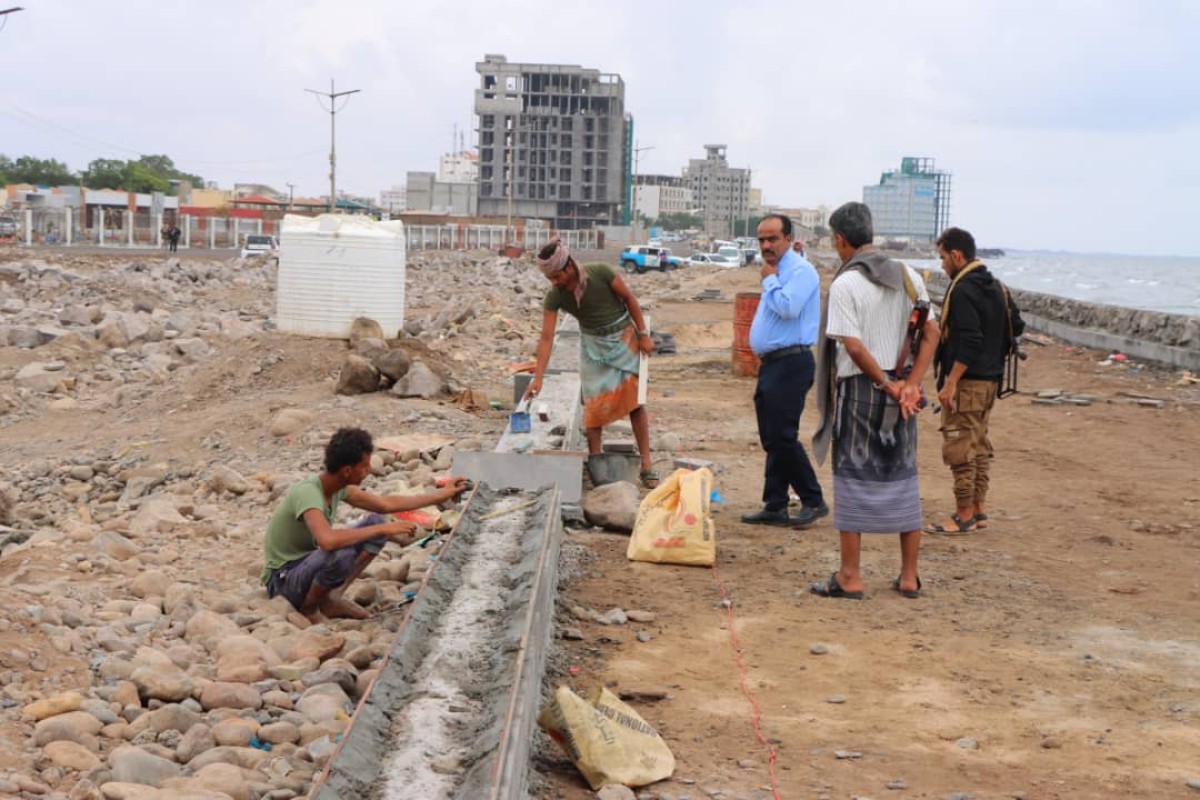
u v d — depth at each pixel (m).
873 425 7.41
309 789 4.89
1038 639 6.83
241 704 5.85
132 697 5.81
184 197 146.25
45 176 165.50
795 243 9.46
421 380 15.58
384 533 7.61
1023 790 4.88
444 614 6.25
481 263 58.28
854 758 5.20
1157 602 7.60
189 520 10.62
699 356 24.62
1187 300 91.00
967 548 8.97
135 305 28.30
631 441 12.76
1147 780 4.98
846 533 7.57
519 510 8.37
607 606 7.38
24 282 30.70
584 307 10.18
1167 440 14.16
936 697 5.92
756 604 7.46
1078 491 11.18
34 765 4.98
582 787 4.91
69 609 7.24
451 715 4.99
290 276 17.81
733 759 5.18
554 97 172.38
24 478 13.35
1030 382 19.83
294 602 7.61
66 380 18.88
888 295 7.43
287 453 13.16
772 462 9.58
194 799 4.55
